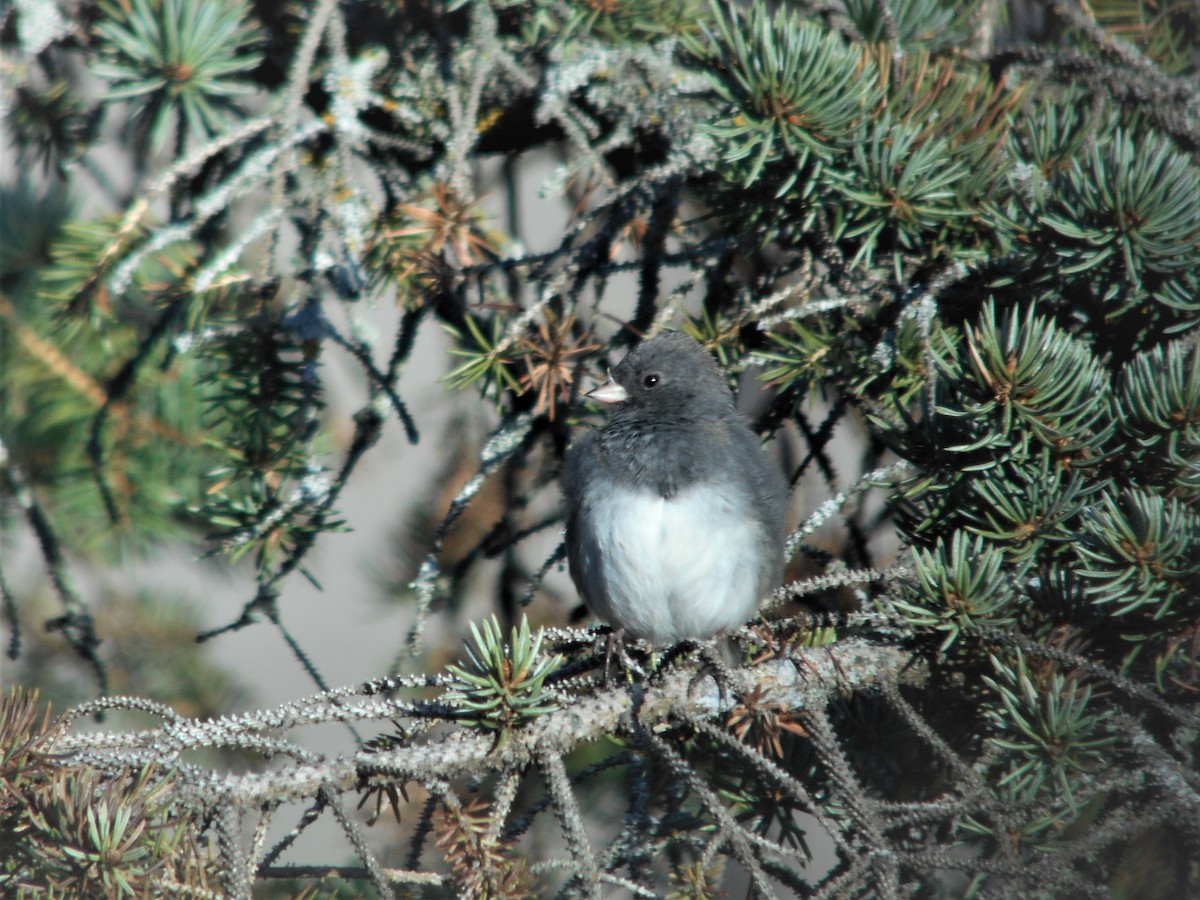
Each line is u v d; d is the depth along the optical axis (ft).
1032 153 19.54
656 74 20.79
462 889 13.66
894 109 19.01
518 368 20.97
